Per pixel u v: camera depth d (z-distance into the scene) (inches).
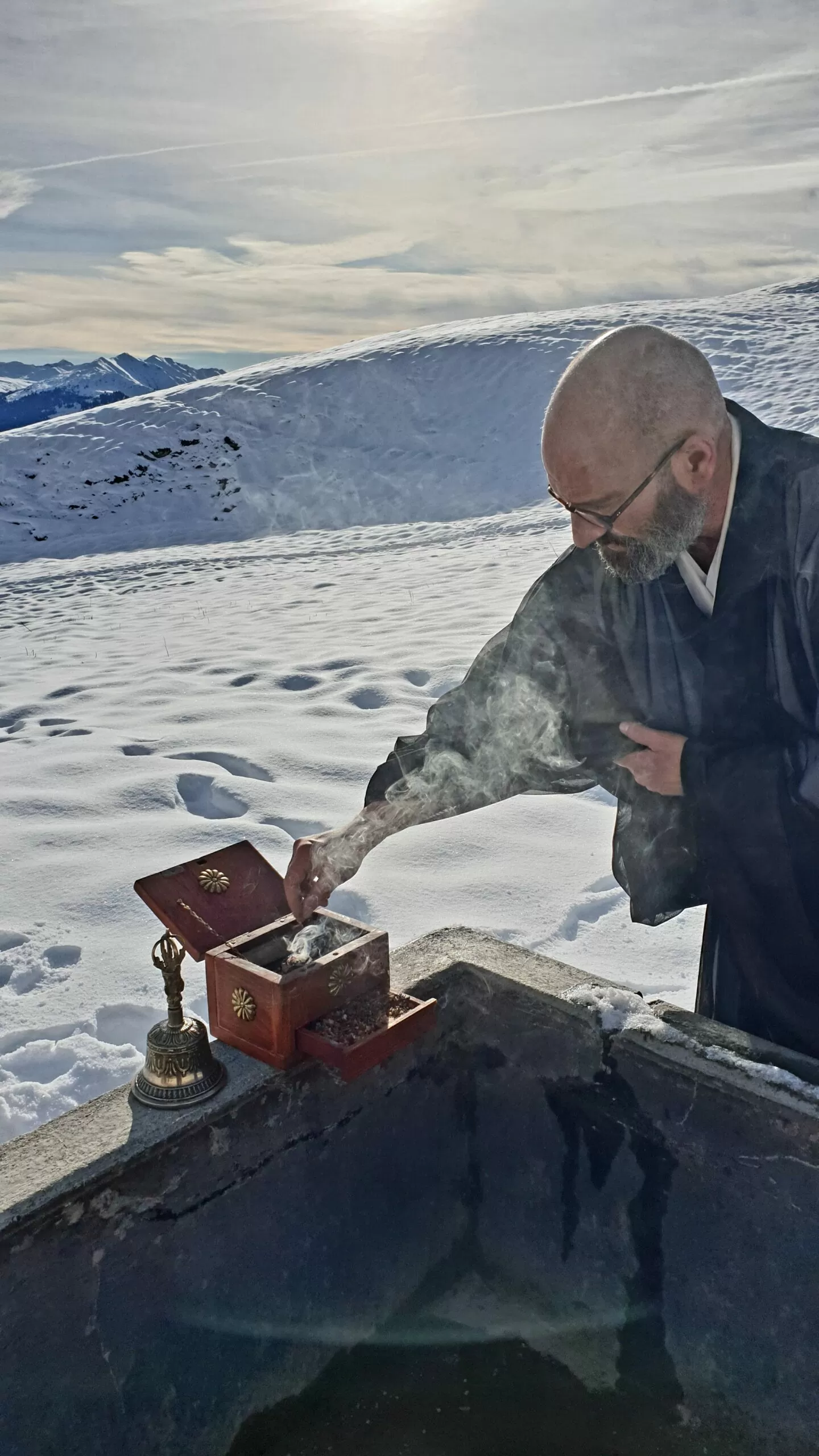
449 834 147.2
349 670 250.2
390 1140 62.5
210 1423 54.6
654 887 71.8
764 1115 53.4
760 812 60.8
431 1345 62.2
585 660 70.1
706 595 65.7
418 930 119.3
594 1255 62.8
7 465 1026.7
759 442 62.1
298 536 813.2
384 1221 63.1
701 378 59.3
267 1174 55.9
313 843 65.7
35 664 303.4
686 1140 57.1
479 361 1189.7
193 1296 53.2
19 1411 46.8
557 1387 59.4
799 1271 53.3
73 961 116.6
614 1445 56.1
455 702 72.3
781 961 64.2
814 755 59.9
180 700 233.8
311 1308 59.4
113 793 166.6
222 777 171.0
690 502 60.0
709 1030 58.2
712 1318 57.6
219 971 57.5
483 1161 66.6
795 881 61.6
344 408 1130.7
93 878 135.6
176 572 604.1
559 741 71.9
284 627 347.3
